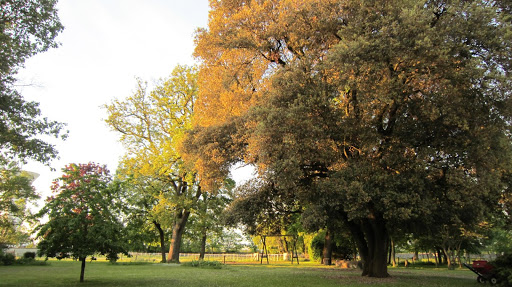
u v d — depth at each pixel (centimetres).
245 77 1875
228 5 1866
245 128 1744
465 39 1278
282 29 1652
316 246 4059
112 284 1390
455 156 1482
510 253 1455
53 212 1428
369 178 1424
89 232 1448
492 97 1241
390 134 1598
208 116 2034
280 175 1384
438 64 1227
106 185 1625
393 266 3509
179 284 1386
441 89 1291
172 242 3328
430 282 1506
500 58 1202
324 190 1428
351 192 1323
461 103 1297
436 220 1625
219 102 1947
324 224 1673
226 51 1869
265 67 1841
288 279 1611
